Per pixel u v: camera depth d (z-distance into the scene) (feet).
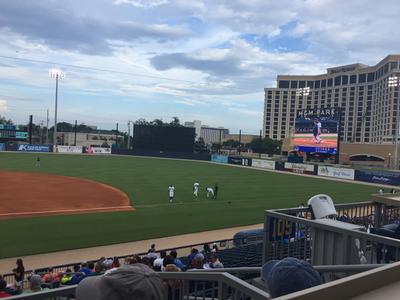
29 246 60.80
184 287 14.34
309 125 223.10
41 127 475.72
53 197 103.14
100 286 7.93
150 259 44.32
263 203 105.81
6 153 252.21
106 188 120.47
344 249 17.85
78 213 85.15
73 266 48.37
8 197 100.99
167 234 71.36
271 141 443.73
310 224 20.11
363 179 177.99
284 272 8.93
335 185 154.51
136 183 133.59
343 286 7.55
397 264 8.67
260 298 9.75
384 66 426.51
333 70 508.12
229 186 136.77
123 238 67.56
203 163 245.86
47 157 233.55
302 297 6.86
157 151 289.94
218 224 80.43
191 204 100.42
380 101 438.40
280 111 545.03
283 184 150.10
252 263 45.21
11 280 46.98
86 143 492.13
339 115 208.03
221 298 11.92
